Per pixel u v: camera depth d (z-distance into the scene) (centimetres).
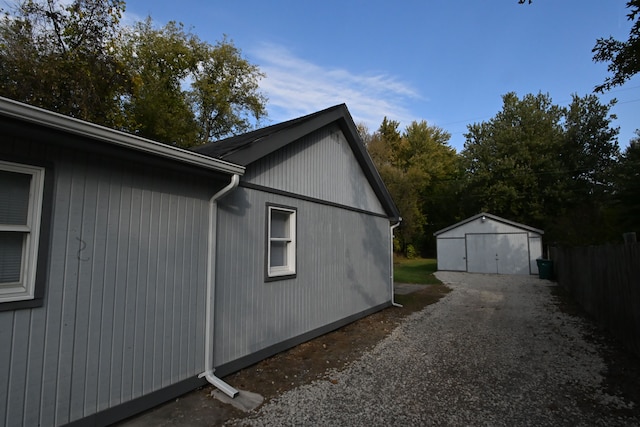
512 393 391
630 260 550
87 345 299
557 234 1752
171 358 369
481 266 1961
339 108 704
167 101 2114
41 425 266
